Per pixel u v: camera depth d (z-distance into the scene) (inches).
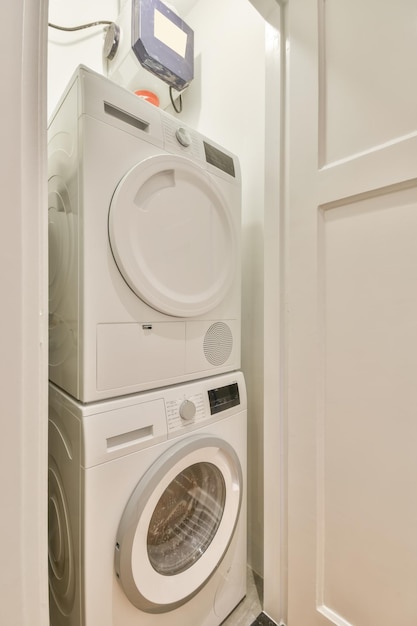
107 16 62.9
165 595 32.3
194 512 40.9
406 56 28.2
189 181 36.9
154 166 32.7
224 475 39.5
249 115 51.6
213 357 40.8
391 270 29.8
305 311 36.8
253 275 51.0
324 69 34.5
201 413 37.2
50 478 34.3
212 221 40.0
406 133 28.3
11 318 15.7
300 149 36.9
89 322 28.6
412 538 28.5
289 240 38.8
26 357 16.5
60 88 58.2
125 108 31.5
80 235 28.4
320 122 34.8
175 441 34.0
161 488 31.6
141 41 46.1
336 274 34.0
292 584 38.5
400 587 29.1
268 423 42.1
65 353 31.6
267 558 42.4
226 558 41.1
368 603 31.3
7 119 15.3
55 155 33.7
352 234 32.6
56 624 34.2
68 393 31.1
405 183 28.4
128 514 29.4
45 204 17.3
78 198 28.7
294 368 38.3
